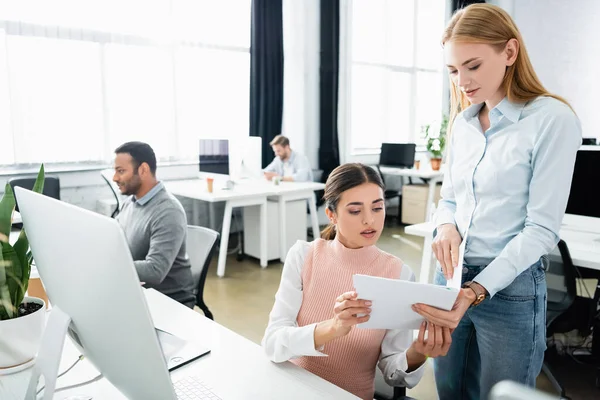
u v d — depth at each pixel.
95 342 0.84
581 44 7.07
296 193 4.70
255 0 5.26
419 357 1.18
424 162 7.55
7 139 4.18
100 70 4.55
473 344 1.53
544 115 1.25
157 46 4.83
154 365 0.73
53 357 0.89
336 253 1.33
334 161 6.20
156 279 2.11
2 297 1.10
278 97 5.59
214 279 4.15
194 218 5.31
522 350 1.36
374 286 0.94
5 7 4.04
